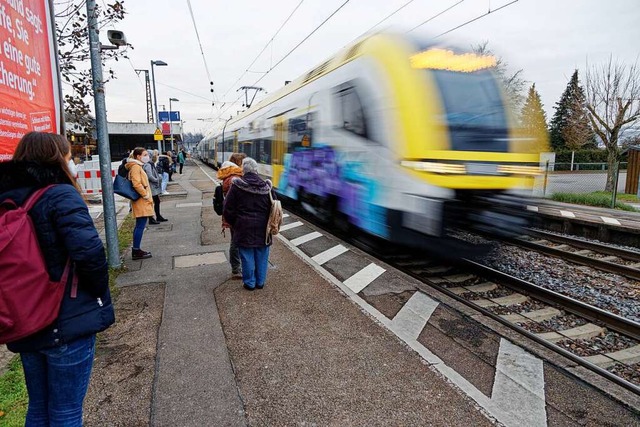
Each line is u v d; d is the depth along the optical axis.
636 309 5.48
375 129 6.77
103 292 2.17
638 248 9.44
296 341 4.04
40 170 2.04
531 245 8.52
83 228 2.03
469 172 5.92
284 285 5.61
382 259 7.46
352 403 3.09
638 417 2.96
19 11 3.41
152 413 2.96
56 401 2.16
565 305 5.26
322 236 8.87
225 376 3.44
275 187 12.96
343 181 7.98
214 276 6.00
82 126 6.71
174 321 4.48
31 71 3.64
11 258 1.84
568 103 28.30
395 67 6.37
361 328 4.31
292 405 3.06
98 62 6.05
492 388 3.28
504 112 6.34
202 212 11.97
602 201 14.37
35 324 1.91
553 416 2.96
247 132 17.89
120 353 3.80
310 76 10.20
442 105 6.01
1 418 2.82
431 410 3.01
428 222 5.78
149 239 8.43
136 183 6.54
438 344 3.99
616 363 3.99
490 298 5.61
